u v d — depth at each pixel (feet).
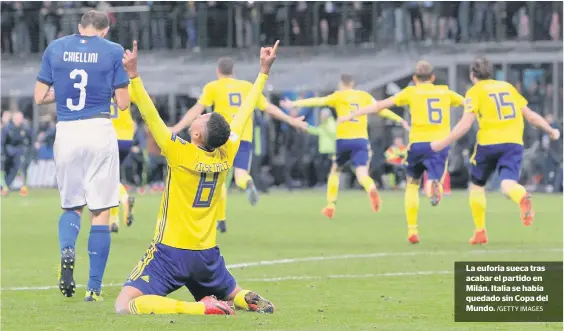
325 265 116.47
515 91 133.59
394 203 239.09
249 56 340.18
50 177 329.72
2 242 146.51
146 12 349.20
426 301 86.84
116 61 86.84
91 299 86.94
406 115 305.73
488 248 136.15
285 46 339.36
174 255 74.95
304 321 73.87
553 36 312.50
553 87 308.40
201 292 77.30
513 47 311.68
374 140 302.66
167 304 74.64
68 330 69.92
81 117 86.48
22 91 344.49
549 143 287.48
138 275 75.61
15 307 82.74
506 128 133.28
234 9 344.08
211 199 74.90
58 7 359.87
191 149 73.97
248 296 77.30
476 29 318.45
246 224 179.01
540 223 179.93
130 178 299.38
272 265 116.37
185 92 329.52
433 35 322.34
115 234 157.89
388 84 317.22
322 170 309.83
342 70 319.68
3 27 361.92
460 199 254.06
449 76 313.94
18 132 284.61
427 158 141.59
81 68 86.33
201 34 346.54
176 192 74.38
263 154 289.94
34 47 361.71
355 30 334.03
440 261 120.26
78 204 86.48
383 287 96.68
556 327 73.92
